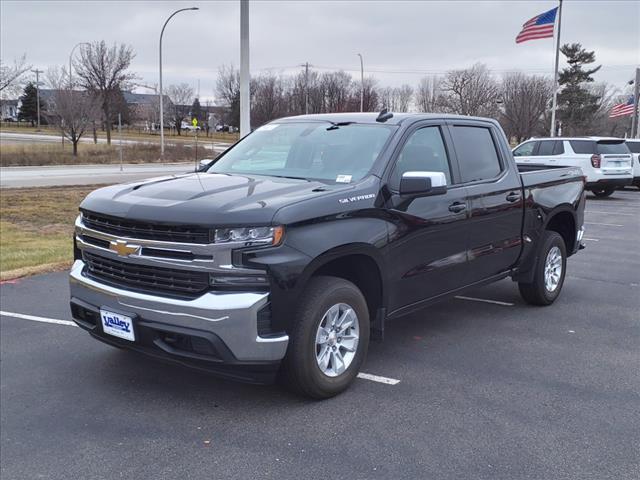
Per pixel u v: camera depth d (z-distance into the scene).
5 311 6.55
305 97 71.19
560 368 5.05
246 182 4.61
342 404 4.30
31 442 3.79
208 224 3.75
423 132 5.22
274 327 3.87
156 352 4.04
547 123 60.84
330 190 4.30
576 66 65.44
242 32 13.30
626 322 6.41
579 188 7.32
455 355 5.32
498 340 5.75
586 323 6.36
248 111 13.61
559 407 4.29
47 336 5.76
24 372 4.89
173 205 3.96
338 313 4.34
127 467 3.49
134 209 4.02
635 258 10.33
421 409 4.23
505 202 5.92
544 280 6.77
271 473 3.42
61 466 3.52
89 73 54.69
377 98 77.38
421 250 4.95
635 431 3.94
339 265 4.52
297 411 4.18
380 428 3.95
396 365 5.07
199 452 3.65
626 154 20.70
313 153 5.09
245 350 3.79
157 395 4.45
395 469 3.46
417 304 5.10
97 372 4.89
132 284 4.11
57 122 41.44
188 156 43.72
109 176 27.06
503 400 4.39
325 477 3.38
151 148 46.16
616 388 4.64
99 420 4.07
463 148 5.63
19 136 67.88
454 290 5.50
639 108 51.66
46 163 36.81
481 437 3.84
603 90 77.00
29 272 8.25
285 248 3.86
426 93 79.38
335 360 4.35
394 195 4.70
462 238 5.41
